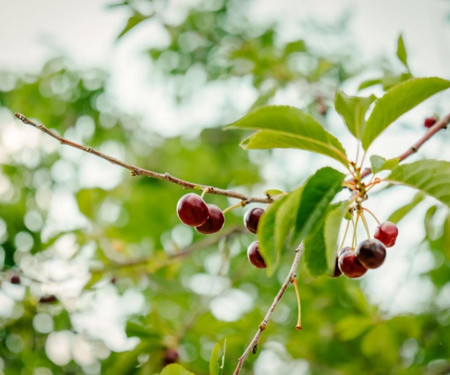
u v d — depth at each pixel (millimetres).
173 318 6055
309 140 2383
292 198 2070
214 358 2373
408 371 5223
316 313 5738
